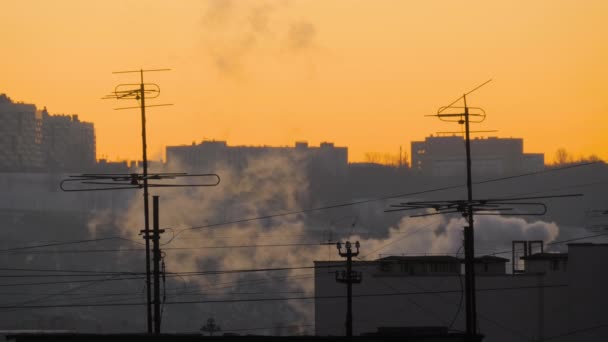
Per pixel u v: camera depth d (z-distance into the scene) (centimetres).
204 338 12788
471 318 14150
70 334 12669
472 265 13938
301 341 13225
